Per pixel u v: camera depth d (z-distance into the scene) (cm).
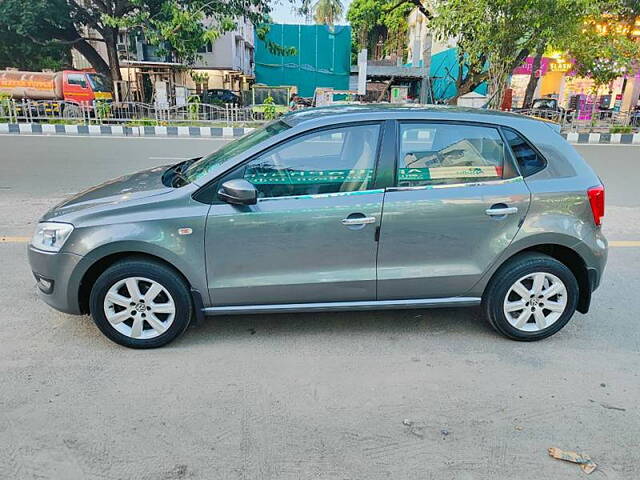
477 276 339
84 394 287
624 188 862
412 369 319
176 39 1812
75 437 253
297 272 329
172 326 332
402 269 335
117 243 312
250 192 307
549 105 2042
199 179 325
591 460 245
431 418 273
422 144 331
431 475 234
